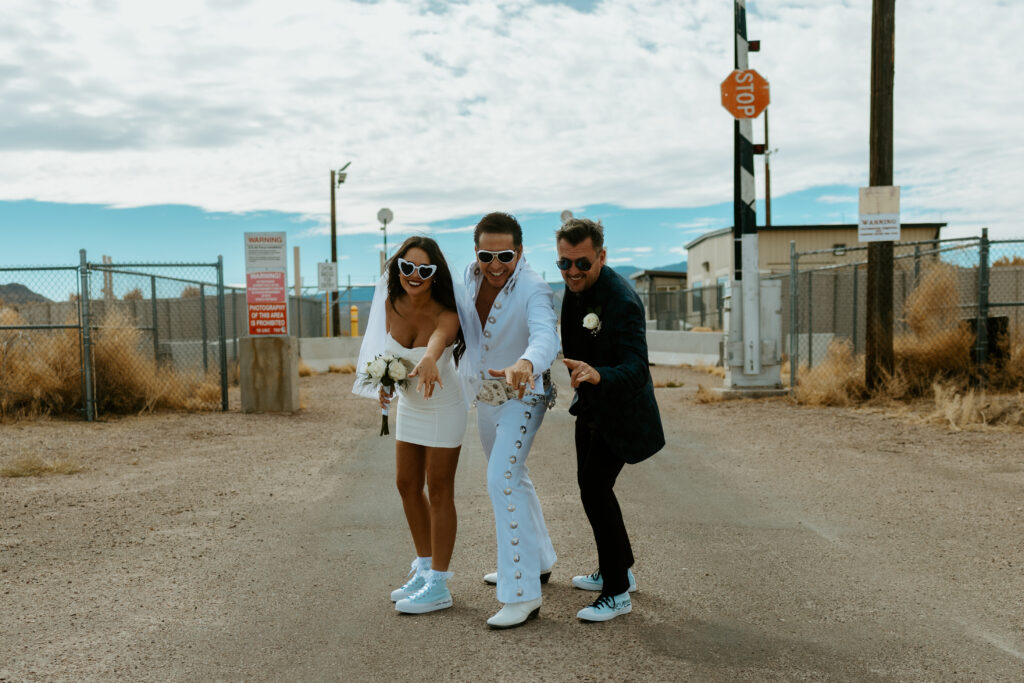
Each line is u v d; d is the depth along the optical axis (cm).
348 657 325
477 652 329
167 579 427
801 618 363
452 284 376
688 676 303
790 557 455
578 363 339
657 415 371
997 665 309
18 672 311
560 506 583
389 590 409
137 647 336
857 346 1566
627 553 374
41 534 515
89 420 1059
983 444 794
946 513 546
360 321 3234
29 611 380
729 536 500
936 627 350
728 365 1256
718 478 677
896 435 865
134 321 1294
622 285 370
